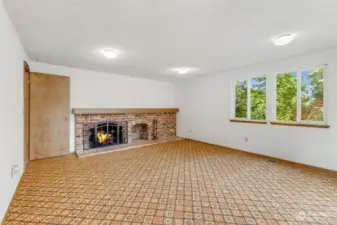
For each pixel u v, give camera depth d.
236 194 2.21
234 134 4.54
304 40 2.60
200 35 2.42
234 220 1.71
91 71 4.52
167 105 6.30
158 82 6.04
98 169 3.09
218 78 4.90
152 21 2.03
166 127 6.18
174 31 2.29
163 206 1.94
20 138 2.65
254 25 2.13
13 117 2.19
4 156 1.80
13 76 2.18
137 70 4.53
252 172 2.96
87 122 4.37
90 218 1.72
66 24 2.10
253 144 4.14
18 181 2.46
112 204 1.97
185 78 5.68
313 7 1.74
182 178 2.71
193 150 4.49
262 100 4.02
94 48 2.92
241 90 4.44
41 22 2.05
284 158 3.59
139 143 5.09
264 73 3.90
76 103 4.28
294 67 3.42
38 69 3.74
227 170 3.06
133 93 5.40
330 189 2.35
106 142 4.79
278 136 3.69
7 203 1.87
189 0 1.62
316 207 1.93
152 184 2.49
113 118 4.86
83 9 1.78
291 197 2.14
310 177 2.74
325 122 3.07
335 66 2.92
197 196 2.16
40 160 3.60
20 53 2.63
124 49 2.96
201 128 5.49
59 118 3.93
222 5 1.71
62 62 3.75
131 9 1.78
